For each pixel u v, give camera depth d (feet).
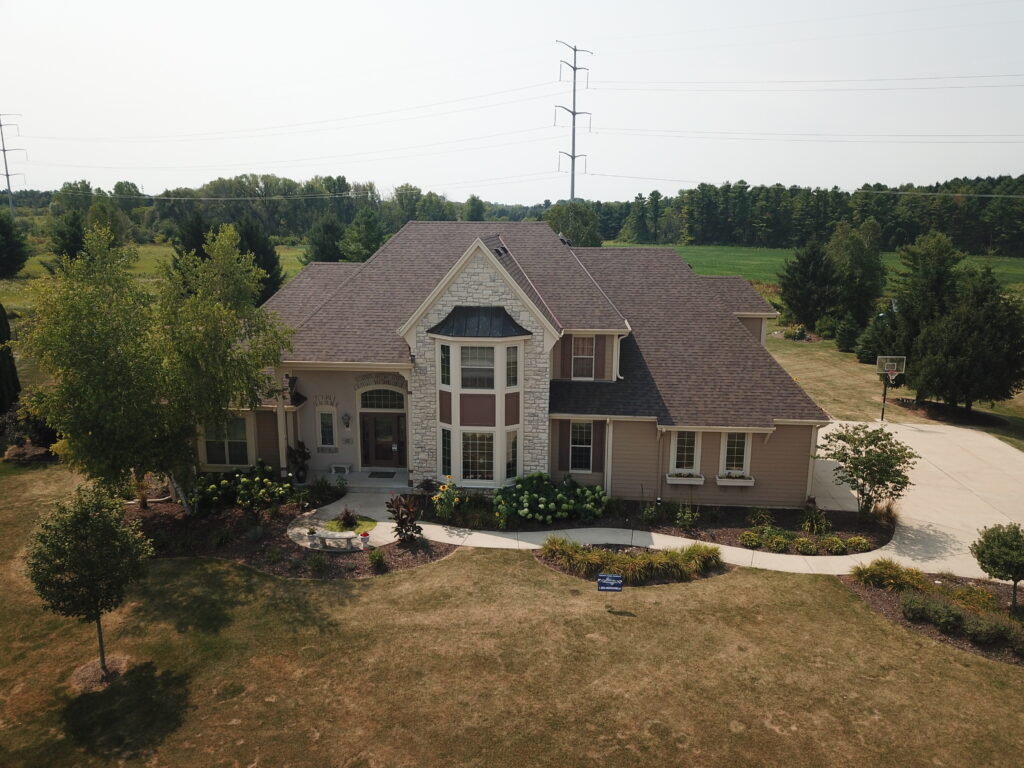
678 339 87.20
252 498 74.33
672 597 57.36
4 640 50.93
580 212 261.65
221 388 67.77
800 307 199.31
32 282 63.21
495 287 74.49
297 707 43.14
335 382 83.05
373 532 69.21
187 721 42.01
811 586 59.67
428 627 52.08
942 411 122.21
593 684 45.32
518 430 77.51
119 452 63.31
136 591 57.82
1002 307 115.34
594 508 73.72
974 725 42.11
